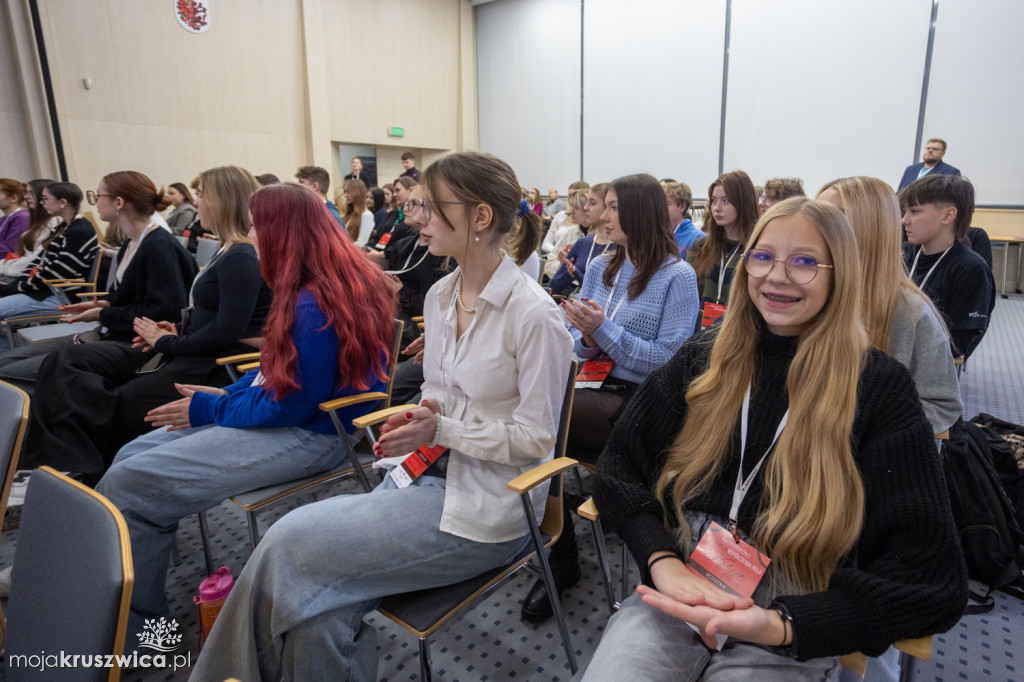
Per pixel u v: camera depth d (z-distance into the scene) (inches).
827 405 33.8
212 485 56.6
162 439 63.8
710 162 328.8
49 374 78.9
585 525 83.3
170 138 272.7
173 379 81.0
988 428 83.8
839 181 49.7
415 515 44.3
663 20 328.8
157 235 96.2
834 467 33.4
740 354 37.9
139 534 54.9
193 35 274.4
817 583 34.1
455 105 398.0
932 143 220.7
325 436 62.4
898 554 30.9
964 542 67.2
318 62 319.6
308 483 61.3
